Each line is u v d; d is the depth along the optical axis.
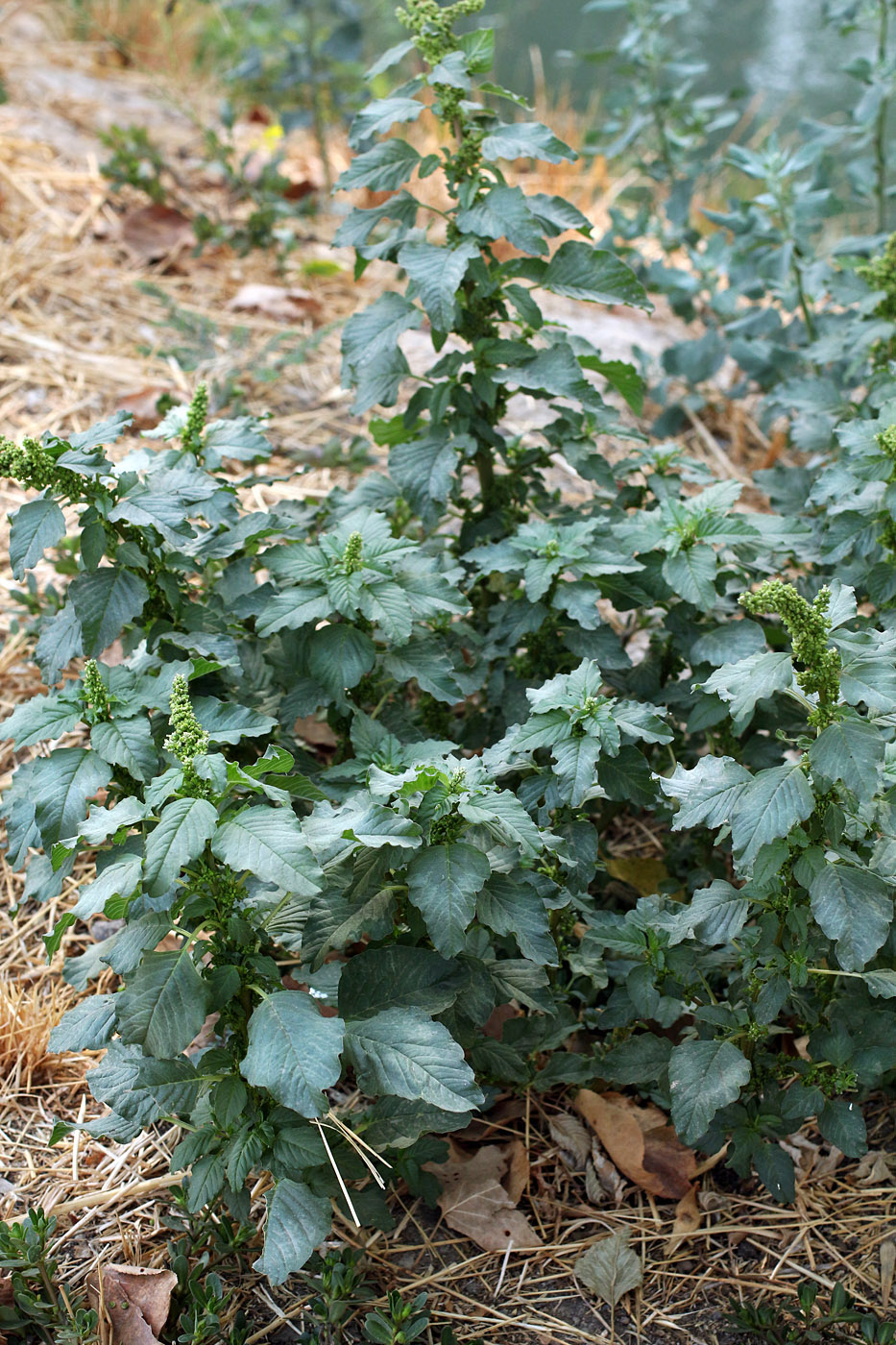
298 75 5.88
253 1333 2.11
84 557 2.42
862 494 2.74
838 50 8.70
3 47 6.86
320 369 4.69
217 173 5.95
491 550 2.79
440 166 2.91
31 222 5.14
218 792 1.94
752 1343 2.15
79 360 4.47
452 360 2.91
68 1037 2.12
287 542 2.86
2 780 3.16
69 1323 2.04
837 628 2.13
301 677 2.68
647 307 2.87
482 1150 2.44
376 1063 1.99
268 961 2.03
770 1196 2.40
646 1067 2.34
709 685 2.04
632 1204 2.41
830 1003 2.32
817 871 2.00
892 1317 2.18
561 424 3.06
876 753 1.88
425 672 2.64
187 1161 2.07
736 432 4.65
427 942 2.31
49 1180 2.36
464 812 2.07
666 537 2.74
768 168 4.14
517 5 9.47
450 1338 2.09
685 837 2.96
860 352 3.51
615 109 5.04
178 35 7.42
